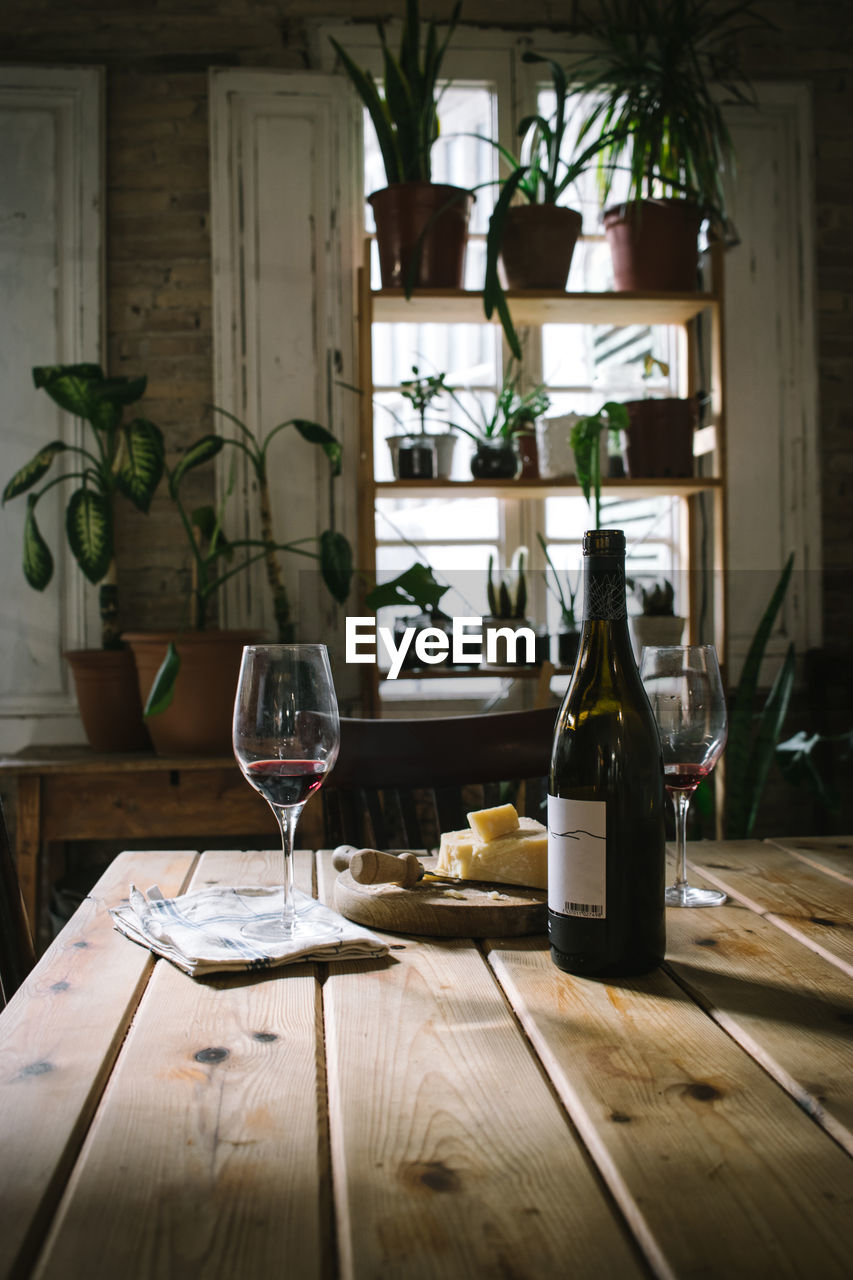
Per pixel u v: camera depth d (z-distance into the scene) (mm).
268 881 1068
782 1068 598
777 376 3139
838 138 3193
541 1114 545
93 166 2910
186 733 2502
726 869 1119
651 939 758
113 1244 430
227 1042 647
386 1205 455
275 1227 442
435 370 3299
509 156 2738
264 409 2959
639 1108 550
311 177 2965
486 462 2756
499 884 927
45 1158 501
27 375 2904
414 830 1349
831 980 753
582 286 3266
